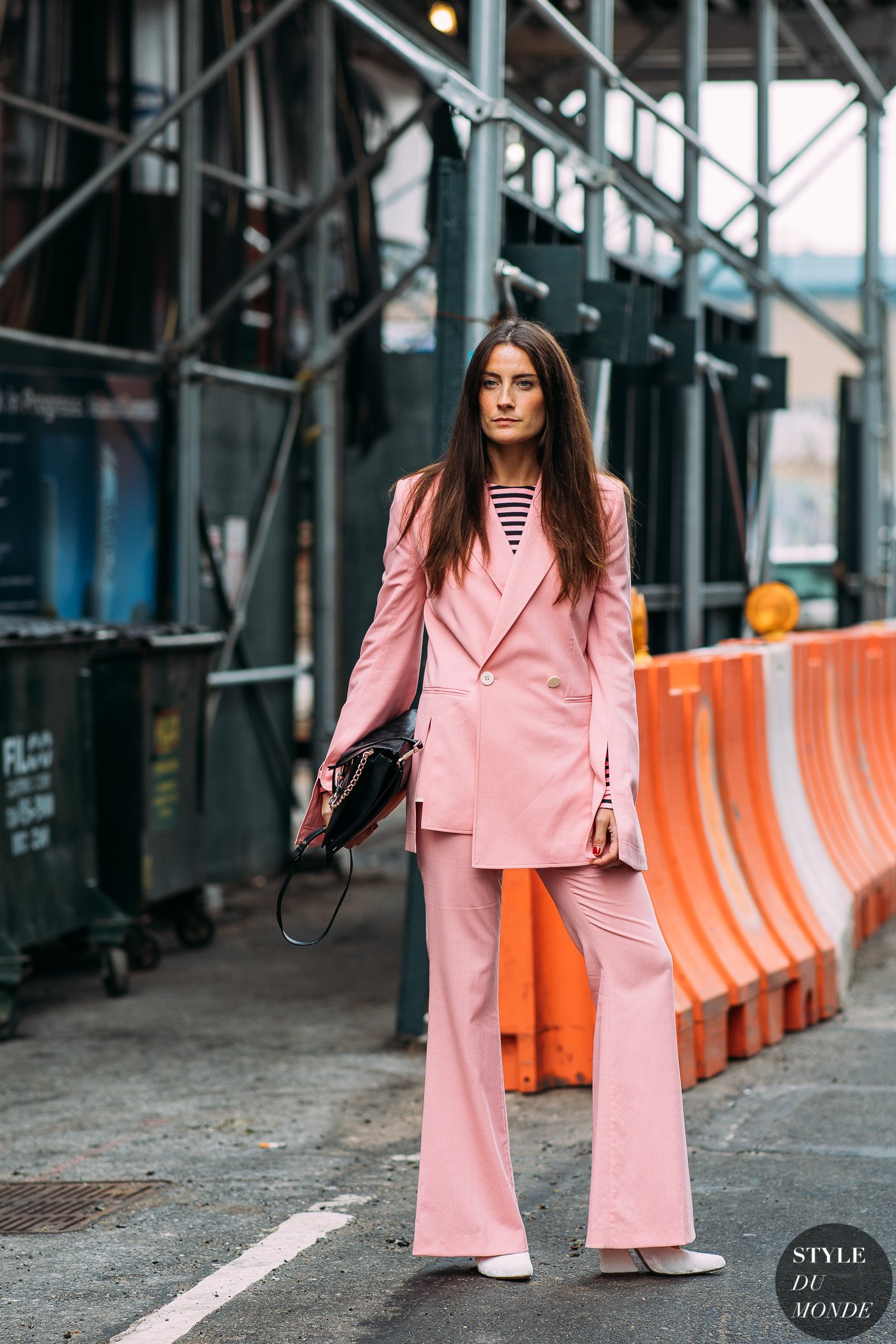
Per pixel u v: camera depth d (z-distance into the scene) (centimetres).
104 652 753
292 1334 345
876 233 1316
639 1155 366
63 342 856
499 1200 377
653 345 857
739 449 1147
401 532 376
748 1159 469
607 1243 365
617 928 368
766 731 675
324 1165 473
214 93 1016
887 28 1336
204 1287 374
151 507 928
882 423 1337
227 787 981
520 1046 539
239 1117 526
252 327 1056
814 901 677
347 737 374
